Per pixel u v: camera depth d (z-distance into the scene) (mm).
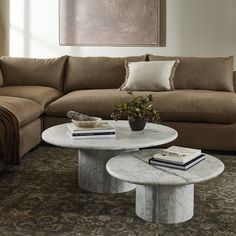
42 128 4488
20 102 4168
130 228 2584
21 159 4043
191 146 4230
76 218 2732
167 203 2633
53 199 3055
